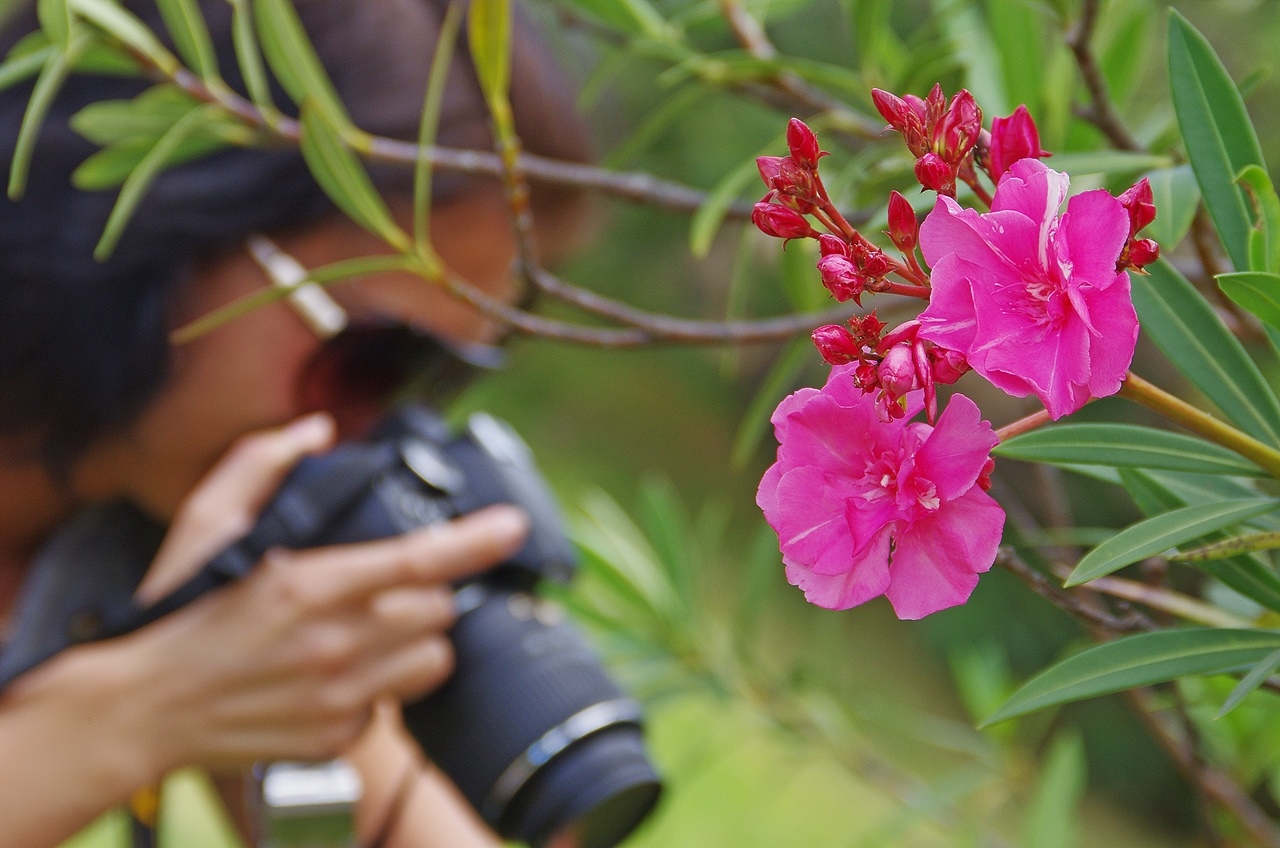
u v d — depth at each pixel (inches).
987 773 75.3
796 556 24.8
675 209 51.4
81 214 60.8
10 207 61.2
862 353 24.3
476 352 65.2
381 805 74.2
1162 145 40.9
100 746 56.9
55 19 40.2
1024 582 30.8
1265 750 57.6
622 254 317.7
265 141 50.1
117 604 60.8
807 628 192.2
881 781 76.8
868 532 24.3
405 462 67.1
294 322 63.3
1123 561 25.7
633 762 61.6
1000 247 22.7
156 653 58.0
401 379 64.8
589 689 62.9
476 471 69.5
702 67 50.1
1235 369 30.2
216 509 63.1
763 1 55.4
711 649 77.7
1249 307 25.5
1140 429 28.4
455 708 63.2
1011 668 217.0
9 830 55.4
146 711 57.4
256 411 64.5
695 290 319.6
